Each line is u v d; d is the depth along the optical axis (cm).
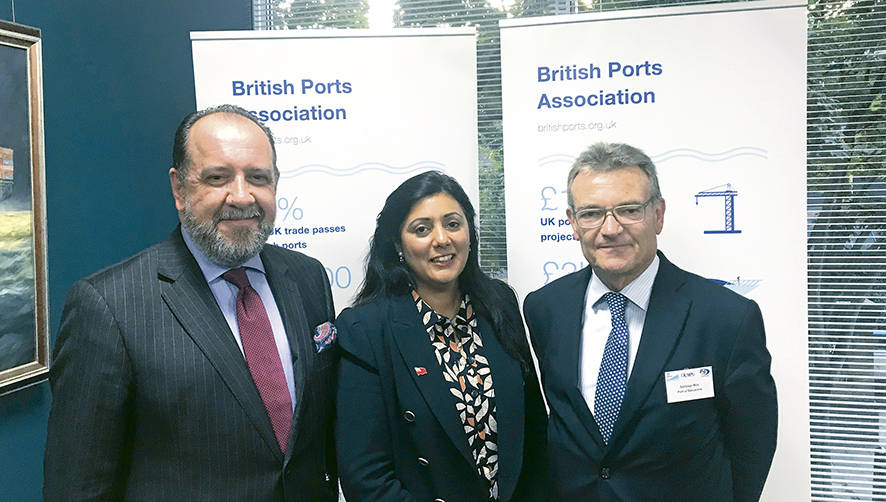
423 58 238
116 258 249
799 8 213
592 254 158
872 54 254
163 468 130
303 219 242
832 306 264
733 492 163
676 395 147
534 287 239
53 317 218
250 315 144
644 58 224
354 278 243
